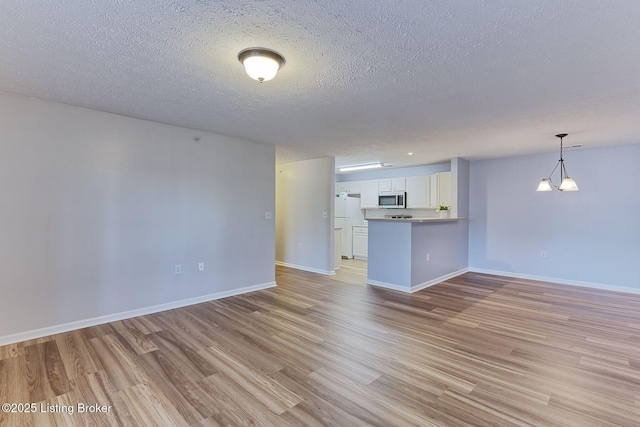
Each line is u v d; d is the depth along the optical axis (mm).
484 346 2814
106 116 3291
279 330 3156
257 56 1962
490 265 5988
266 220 4844
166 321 3389
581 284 5039
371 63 2117
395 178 7309
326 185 5883
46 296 2979
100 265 3285
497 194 5875
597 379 2275
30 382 2195
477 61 2080
